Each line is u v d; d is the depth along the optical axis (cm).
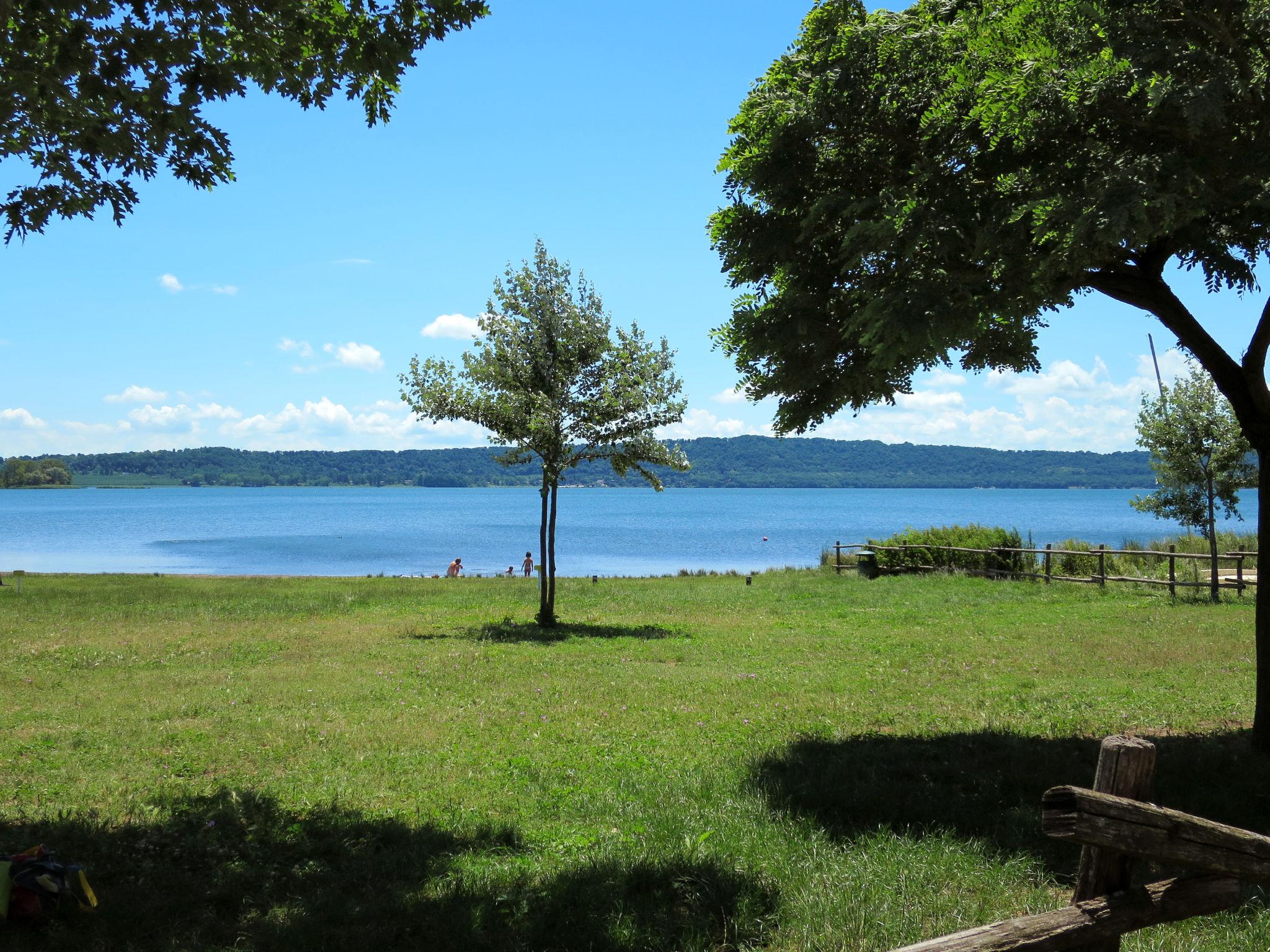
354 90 809
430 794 806
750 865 595
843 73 873
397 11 771
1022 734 998
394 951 493
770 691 1319
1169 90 716
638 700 1261
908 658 1623
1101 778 305
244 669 1562
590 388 2147
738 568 5903
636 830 689
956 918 517
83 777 874
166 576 3841
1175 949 472
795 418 1047
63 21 688
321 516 16425
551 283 2116
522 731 1064
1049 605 2366
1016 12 811
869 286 855
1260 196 783
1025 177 784
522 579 3597
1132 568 2797
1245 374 907
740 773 841
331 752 970
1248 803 712
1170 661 1509
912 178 849
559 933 504
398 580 3622
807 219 873
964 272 810
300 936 502
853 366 979
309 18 735
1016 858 605
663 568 6028
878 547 3341
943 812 711
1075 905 308
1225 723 1046
